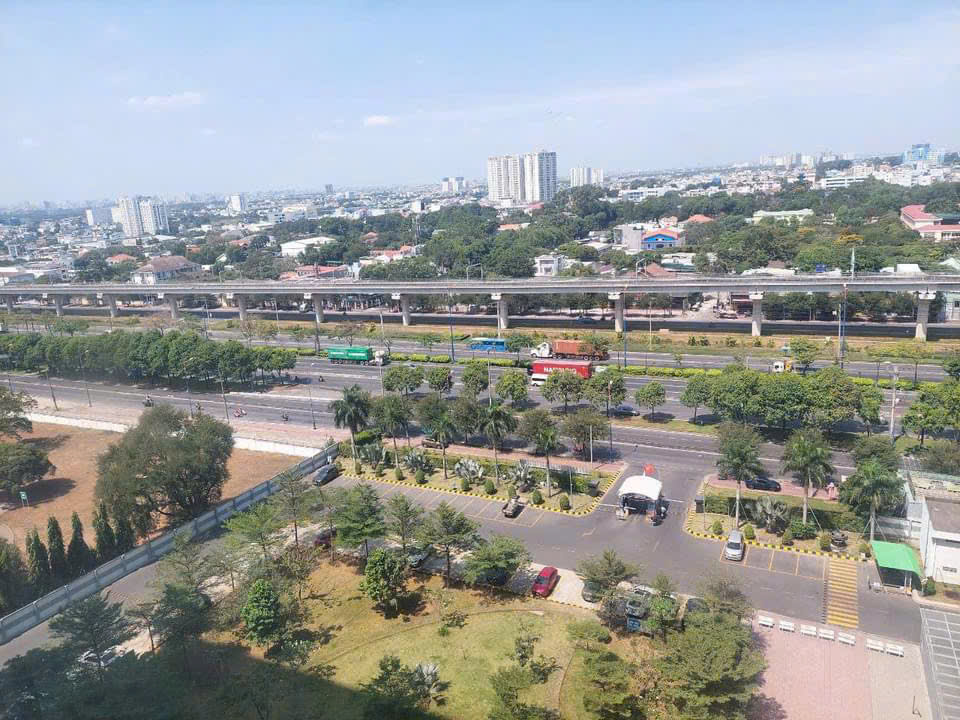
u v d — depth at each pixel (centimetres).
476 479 9044
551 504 8300
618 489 8594
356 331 19150
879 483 6650
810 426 9231
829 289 14762
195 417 9281
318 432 11356
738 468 7206
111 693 4619
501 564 6097
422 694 4950
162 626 5494
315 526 8038
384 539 7644
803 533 7125
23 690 4641
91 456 11000
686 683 4481
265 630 5653
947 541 6112
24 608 6162
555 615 6097
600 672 4794
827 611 5906
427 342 17000
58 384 15888
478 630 5938
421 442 10719
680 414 11269
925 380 11881
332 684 5344
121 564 7119
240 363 14125
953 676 4922
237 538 6975
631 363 14512
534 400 12475
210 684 5384
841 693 4947
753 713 4766
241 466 10219
